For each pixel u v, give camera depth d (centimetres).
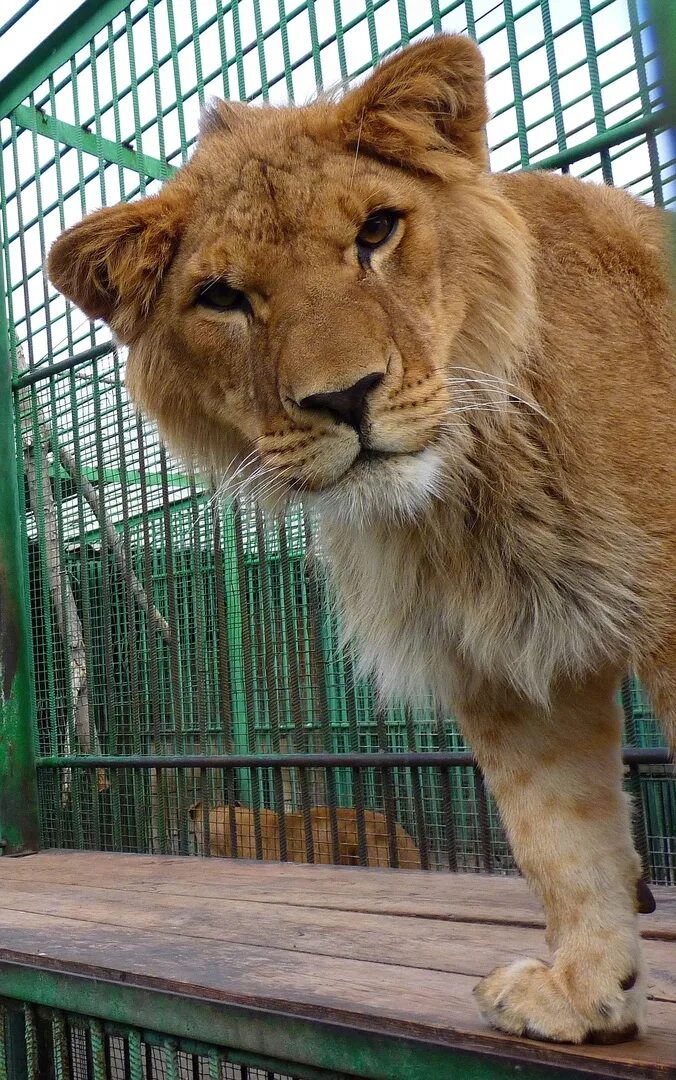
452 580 80
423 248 78
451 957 92
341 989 83
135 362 92
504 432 76
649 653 73
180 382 89
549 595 76
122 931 113
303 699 196
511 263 81
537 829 75
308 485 76
